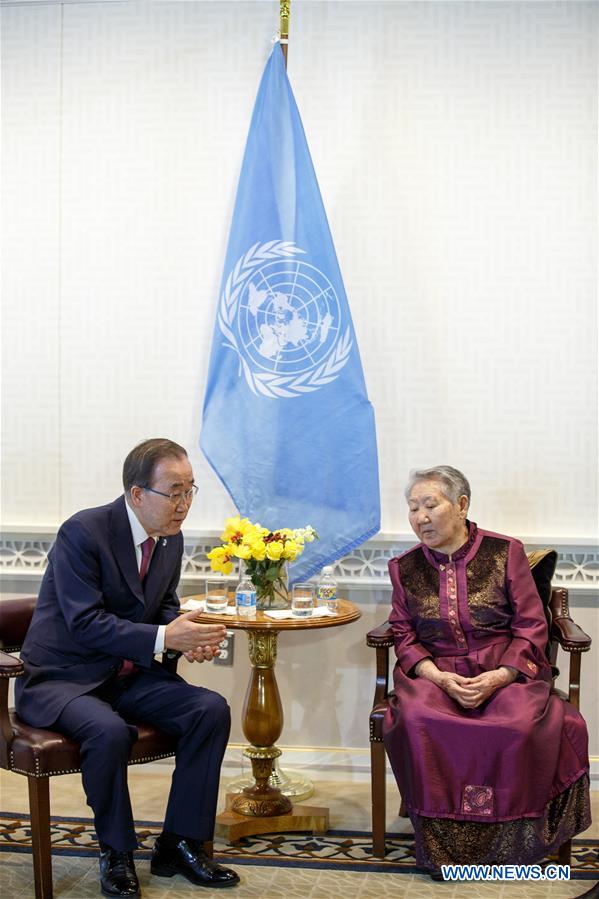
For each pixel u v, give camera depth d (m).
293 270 3.98
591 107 4.08
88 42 4.27
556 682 4.07
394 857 3.25
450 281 4.11
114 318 4.23
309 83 4.16
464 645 3.38
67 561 3.12
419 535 3.43
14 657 2.96
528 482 4.09
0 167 4.27
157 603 3.30
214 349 4.01
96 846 3.28
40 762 2.82
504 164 4.11
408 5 4.14
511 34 4.11
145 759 3.02
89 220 4.25
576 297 4.07
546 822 3.04
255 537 3.44
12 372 4.28
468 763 3.01
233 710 4.14
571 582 4.04
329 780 4.09
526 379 4.09
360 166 4.15
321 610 3.50
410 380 4.12
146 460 3.17
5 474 4.28
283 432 3.95
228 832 3.36
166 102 4.23
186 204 4.21
